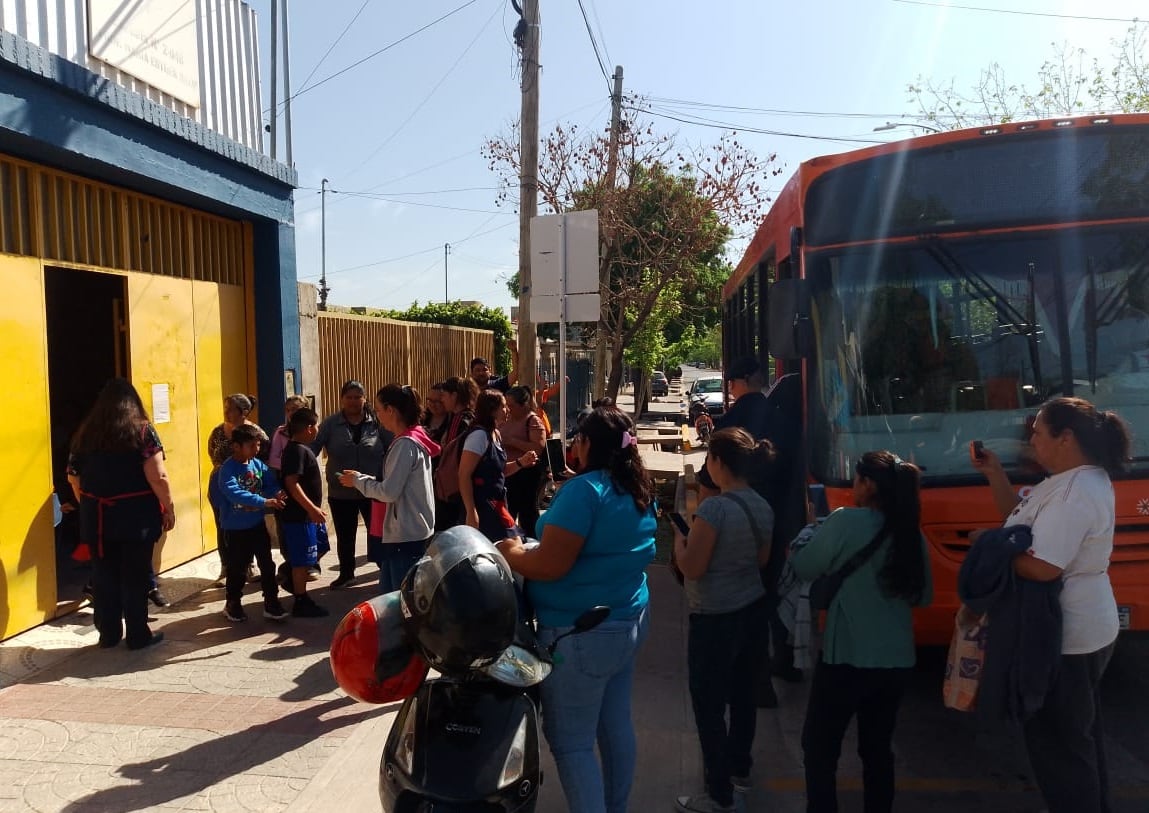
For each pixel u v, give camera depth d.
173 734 4.85
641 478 3.61
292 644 6.32
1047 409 3.64
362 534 10.23
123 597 6.17
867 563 3.71
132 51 7.12
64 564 8.19
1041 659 3.49
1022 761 4.86
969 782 4.62
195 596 7.52
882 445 5.18
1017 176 5.24
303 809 4.08
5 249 6.23
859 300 5.34
